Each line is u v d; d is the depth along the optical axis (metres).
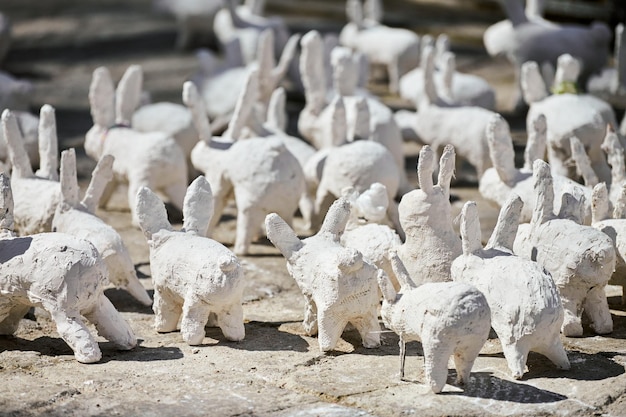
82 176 12.16
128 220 10.67
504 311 6.49
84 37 21.42
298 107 16.09
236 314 7.18
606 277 7.14
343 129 9.67
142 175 9.84
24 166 8.74
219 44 20.27
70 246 6.83
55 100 16.27
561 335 7.26
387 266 7.52
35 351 7.02
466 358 6.26
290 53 12.20
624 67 13.62
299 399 6.23
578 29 14.69
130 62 19.31
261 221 9.37
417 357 6.90
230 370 6.67
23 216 8.55
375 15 17.58
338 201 7.41
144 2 25.20
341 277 6.80
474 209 6.85
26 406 6.07
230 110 14.21
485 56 19.47
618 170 8.80
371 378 6.52
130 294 8.31
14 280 6.81
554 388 6.33
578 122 10.07
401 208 7.40
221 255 7.02
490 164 10.99
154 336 7.37
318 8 23.36
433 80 11.42
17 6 24.42
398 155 10.88
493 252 6.88
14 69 18.52
